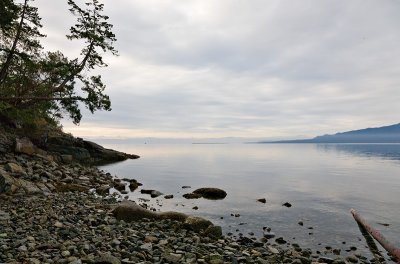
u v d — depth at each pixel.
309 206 24.94
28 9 30.41
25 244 10.23
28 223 13.20
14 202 17.94
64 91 34.16
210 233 15.12
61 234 11.95
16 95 32.09
